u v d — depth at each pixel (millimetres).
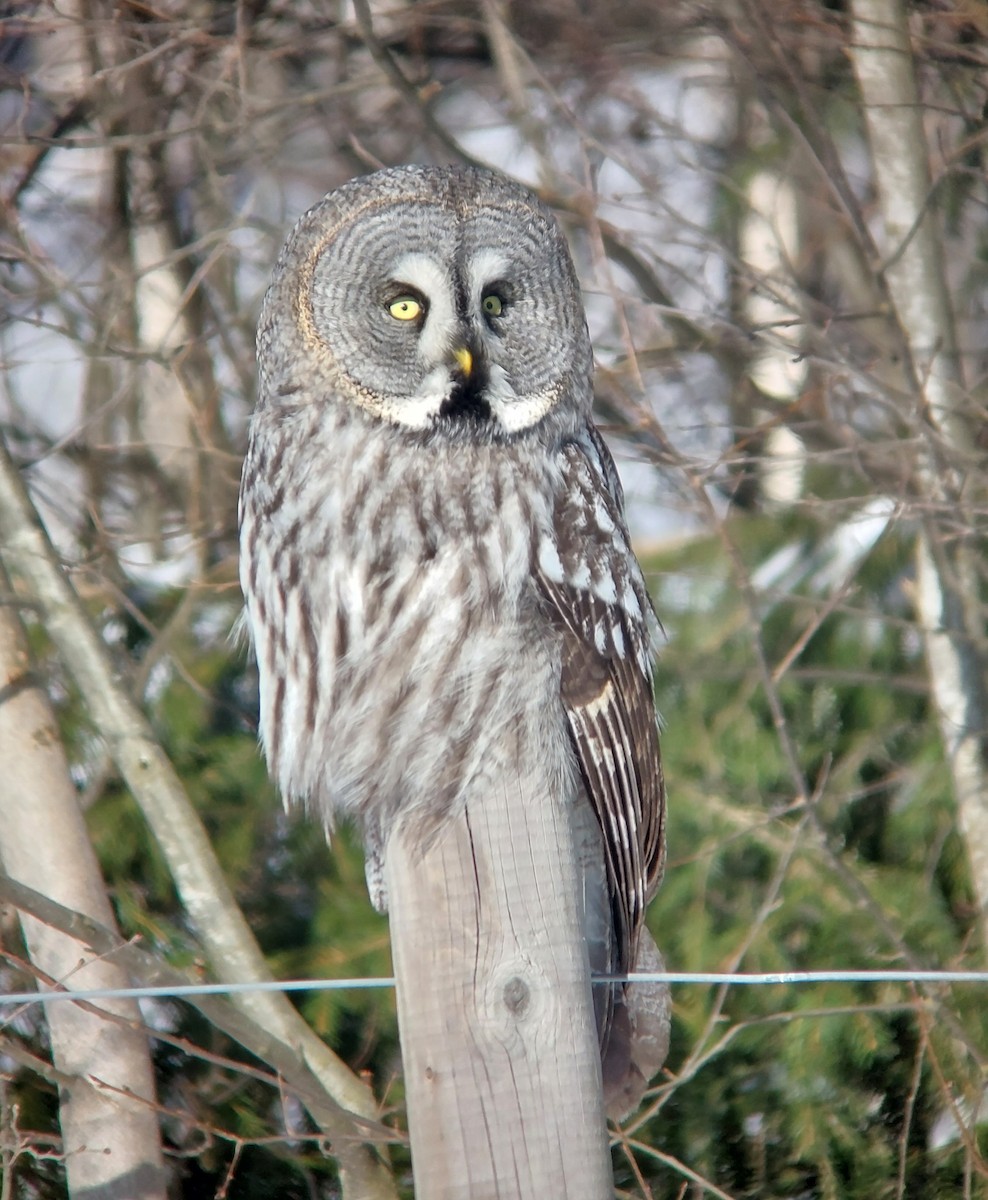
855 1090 11469
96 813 12016
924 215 11430
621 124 15508
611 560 7828
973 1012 11523
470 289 7656
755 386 13242
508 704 7406
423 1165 5520
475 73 15570
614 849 7680
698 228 11695
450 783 7414
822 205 13023
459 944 5633
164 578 13734
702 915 11805
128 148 14789
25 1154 10875
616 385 10875
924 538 11711
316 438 7582
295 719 7805
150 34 14031
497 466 7508
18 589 11719
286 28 15250
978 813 11727
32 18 13375
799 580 12867
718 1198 11062
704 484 10781
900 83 12547
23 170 14219
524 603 7508
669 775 12281
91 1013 9203
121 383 14117
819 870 11875
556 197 13320
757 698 12555
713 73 16016
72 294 12406
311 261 7859
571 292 8094
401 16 14695
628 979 6758
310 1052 10109
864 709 12727
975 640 11164
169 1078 11438
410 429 7469
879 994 11609
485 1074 5516
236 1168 11430
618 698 7805
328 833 8000
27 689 10297
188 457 14195
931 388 12195
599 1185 5492
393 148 15977
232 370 14859
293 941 12289
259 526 7754
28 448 14273
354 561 7441
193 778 12352
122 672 11789
